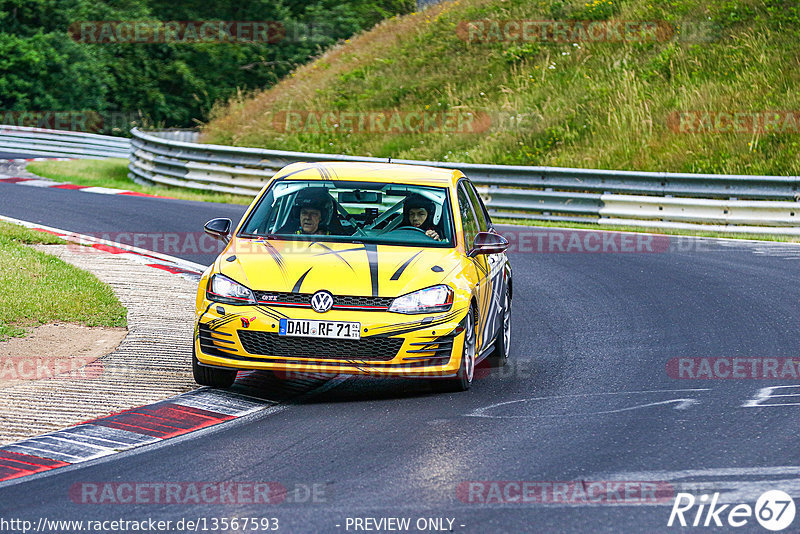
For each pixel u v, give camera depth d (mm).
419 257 28000
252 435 23328
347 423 24438
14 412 24703
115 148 126250
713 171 81938
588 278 49125
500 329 32000
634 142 89500
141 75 171500
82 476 20203
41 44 154875
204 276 28016
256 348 26219
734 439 22844
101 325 34656
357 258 27578
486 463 21016
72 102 158000
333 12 185125
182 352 31641
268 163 82250
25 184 84312
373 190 30578
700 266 52344
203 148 86250
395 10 188875
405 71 119125
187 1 182875
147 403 25938
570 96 101375
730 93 93188
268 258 27578
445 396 27438
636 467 20703
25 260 43312
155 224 61531
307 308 26078
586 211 70812
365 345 25953
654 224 68062
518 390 28203
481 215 34438
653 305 42031
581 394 27594
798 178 63688
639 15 112562
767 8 105812
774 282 47062
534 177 73438
